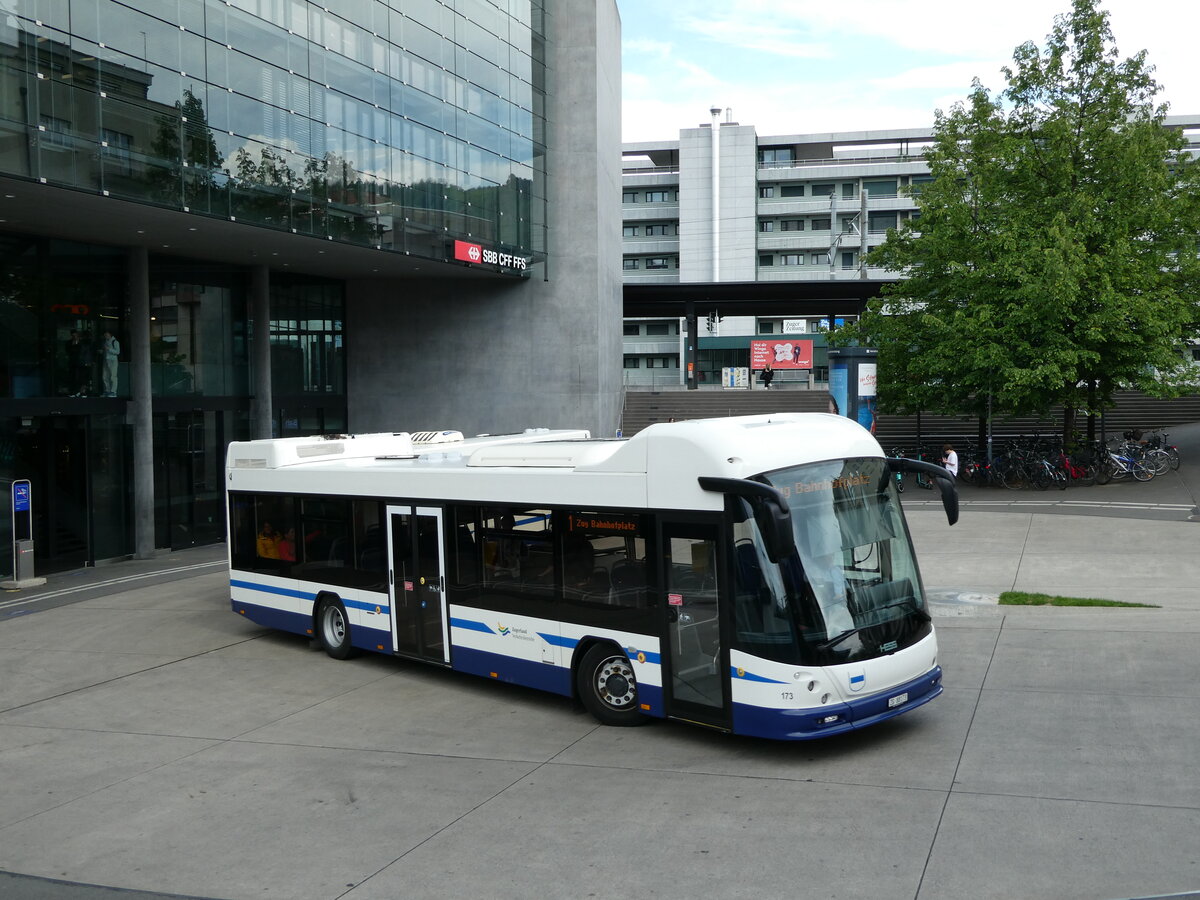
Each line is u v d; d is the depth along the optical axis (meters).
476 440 16.42
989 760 8.54
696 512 9.19
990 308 28.78
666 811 7.88
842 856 6.88
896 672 8.95
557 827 7.70
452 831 7.74
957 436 42.72
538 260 33.03
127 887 7.09
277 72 21.80
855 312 56.34
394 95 25.83
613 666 10.20
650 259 96.94
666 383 77.75
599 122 34.22
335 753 9.83
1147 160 29.00
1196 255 29.91
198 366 26.20
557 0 33.94
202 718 11.29
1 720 11.58
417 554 12.20
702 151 93.31
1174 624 12.84
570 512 10.37
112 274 23.47
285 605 14.45
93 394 22.97
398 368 33.94
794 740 8.57
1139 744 8.71
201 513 26.28
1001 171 30.16
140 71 18.48
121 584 20.41
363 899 6.67
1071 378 27.89
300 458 14.51
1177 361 28.91
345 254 25.84
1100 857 6.62
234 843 7.77
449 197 28.16
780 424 9.65
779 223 93.81
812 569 8.77
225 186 20.31
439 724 10.61
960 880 6.42
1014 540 20.22
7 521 20.94
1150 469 29.25
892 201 91.06
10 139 16.19
